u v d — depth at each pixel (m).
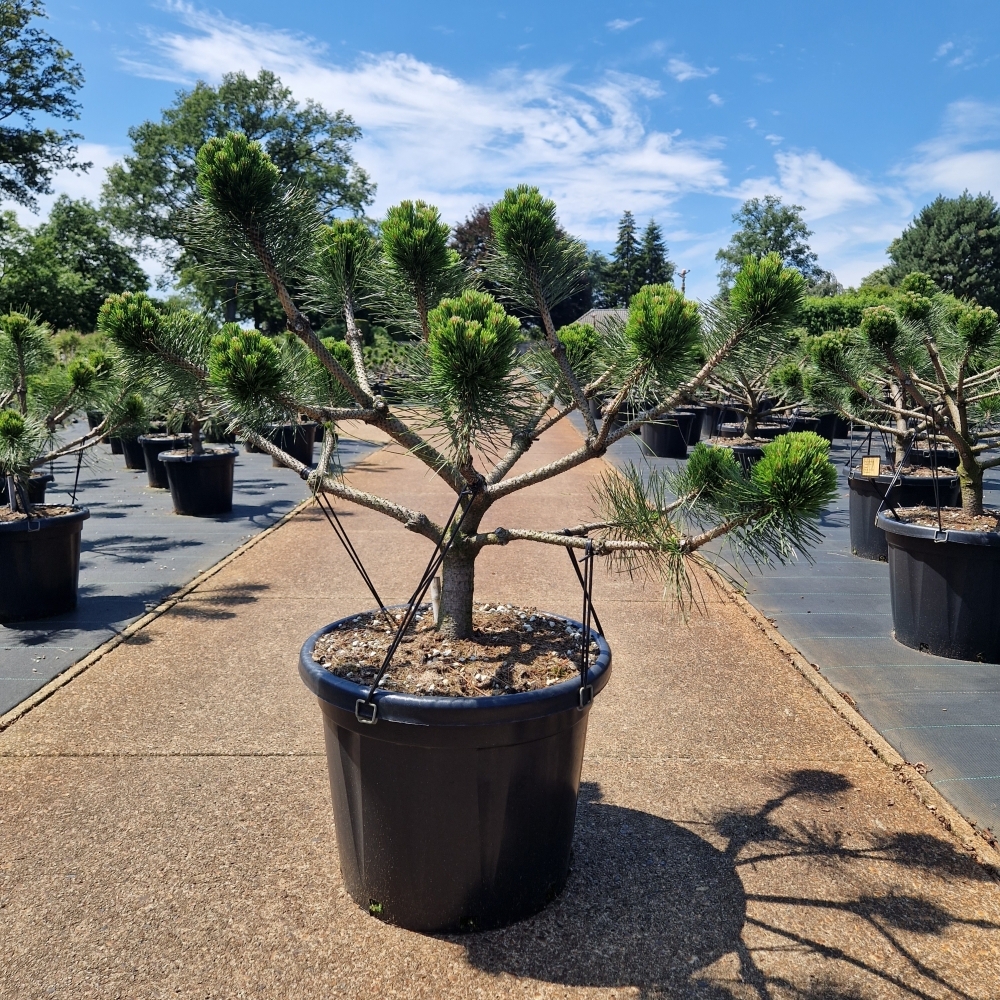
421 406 1.81
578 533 2.18
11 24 27.89
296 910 2.08
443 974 1.87
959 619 3.83
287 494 8.97
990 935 2.00
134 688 3.53
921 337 4.23
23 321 4.91
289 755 2.92
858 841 2.40
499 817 1.94
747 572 5.52
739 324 1.93
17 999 1.79
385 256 2.34
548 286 2.20
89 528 7.15
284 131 36.25
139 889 2.16
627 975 1.87
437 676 2.01
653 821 2.51
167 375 2.16
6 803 2.59
